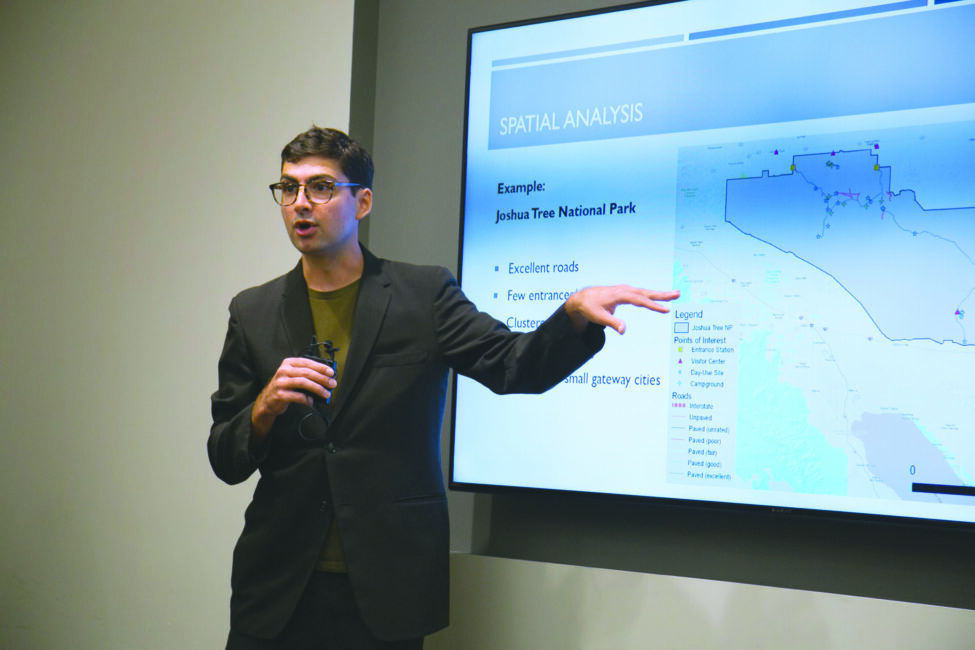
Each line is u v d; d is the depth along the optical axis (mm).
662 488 1976
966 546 1805
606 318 1325
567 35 2182
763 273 1922
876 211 1826
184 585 2475
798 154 1908
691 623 1900
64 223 2855
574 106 2156
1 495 2863
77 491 2709
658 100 2066
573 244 2123
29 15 3021
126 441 2639
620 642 1961
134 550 2574
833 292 1853
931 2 1812
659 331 2012
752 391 1911
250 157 2529
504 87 2240
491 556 2188
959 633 1684
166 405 2578
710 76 2016
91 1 2895
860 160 1849
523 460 2119
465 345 1571
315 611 1502
